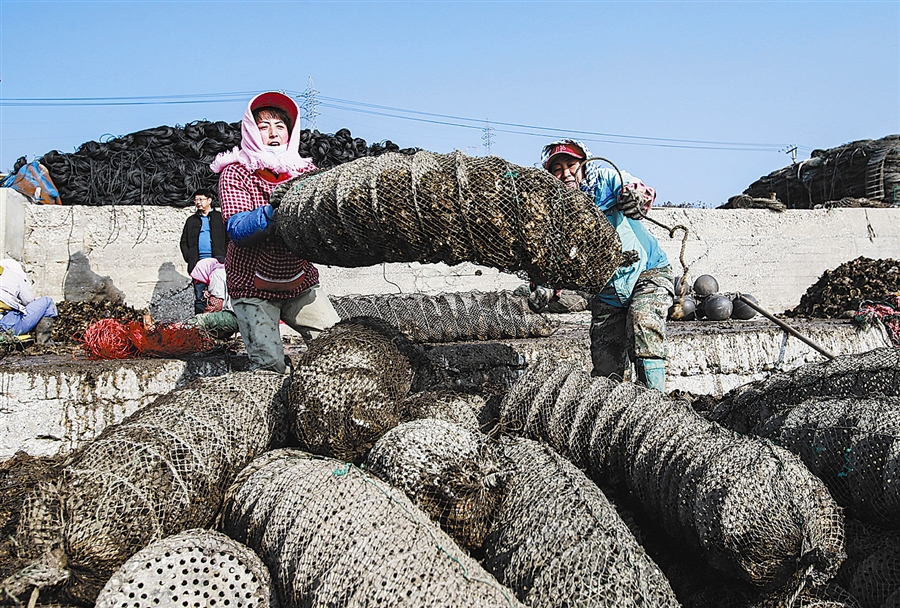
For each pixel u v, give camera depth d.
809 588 3.17
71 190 10.82
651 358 5.16
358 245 3.97
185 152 11.19
